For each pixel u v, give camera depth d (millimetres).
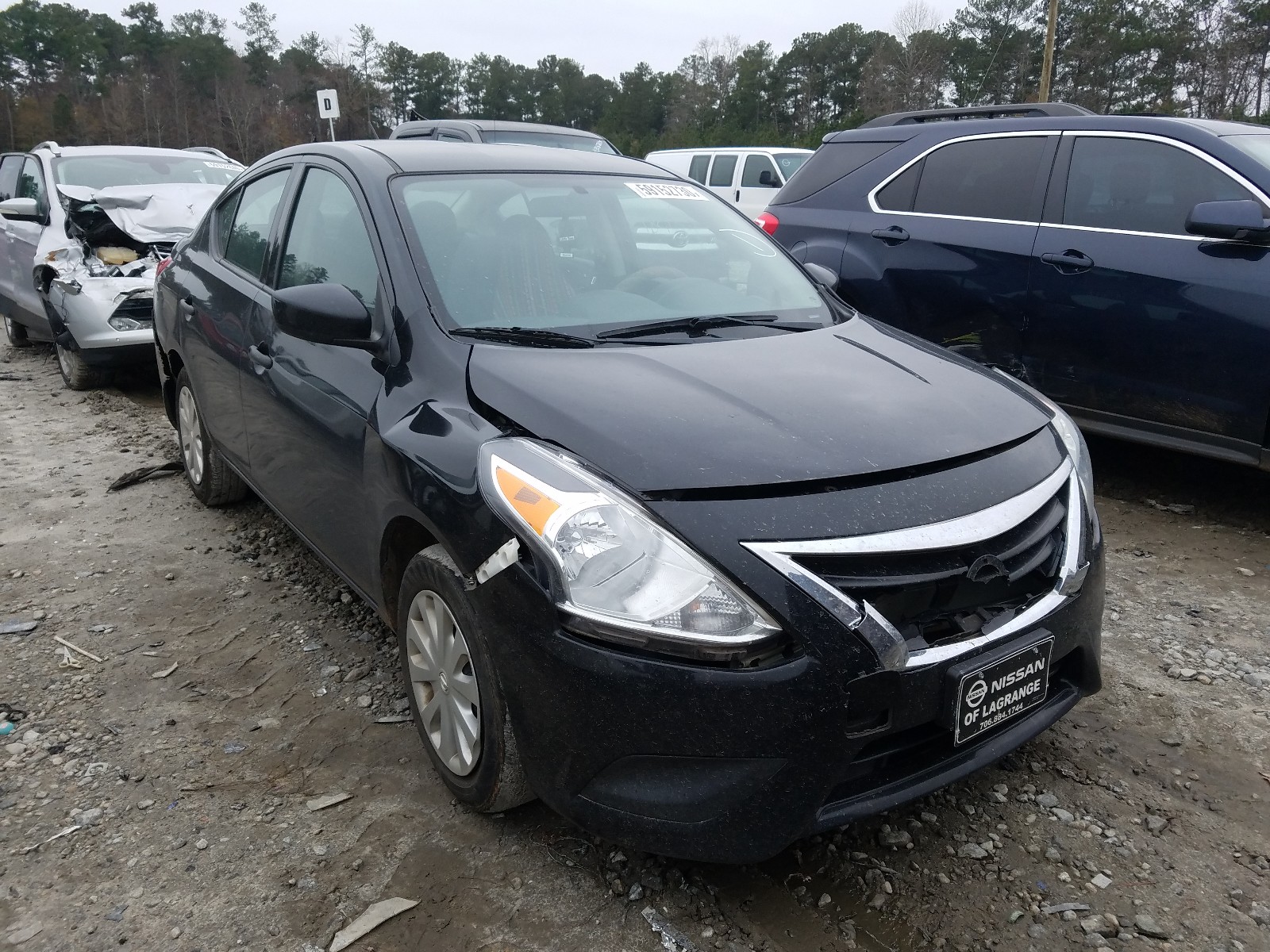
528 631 2066
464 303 2812
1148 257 4520
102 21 103438
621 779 2023
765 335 2963
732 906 2215
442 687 2480
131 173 8227
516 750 2258
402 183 3141
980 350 5223
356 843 2412
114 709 3020
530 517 2076
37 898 2232
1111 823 2508
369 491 2705
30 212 7602
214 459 4523
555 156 3639
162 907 2205
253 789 2633
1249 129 4789
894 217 5621
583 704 1992
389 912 2184
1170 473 5324
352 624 3596
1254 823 2510
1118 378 4664
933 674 2025
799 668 1911
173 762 2746
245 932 2133
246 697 3104
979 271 5156
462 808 2541
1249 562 4156
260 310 3596
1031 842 2439
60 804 2562
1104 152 4816
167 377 4977
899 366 2781
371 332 2762
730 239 3600
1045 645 2209
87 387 7508
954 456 2262
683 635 1920
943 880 2307
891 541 2010
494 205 3182
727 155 14227
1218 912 2209
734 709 1911
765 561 1945
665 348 2721
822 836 2449
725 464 2080
